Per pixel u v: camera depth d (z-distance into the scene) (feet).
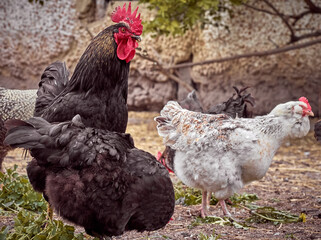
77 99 12.38
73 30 41.55
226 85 38.50
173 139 16.15
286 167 25.99
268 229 15.42
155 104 41.68
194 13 30.55
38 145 10.38
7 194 16.89
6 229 12.44
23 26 42.06
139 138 33.27
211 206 18.54
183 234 14.69
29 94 18.76
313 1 36.52
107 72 12.48
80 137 10.55
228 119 15.93
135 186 10.48
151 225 11.02
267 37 37.47
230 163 15.21
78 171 10.44
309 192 20.62
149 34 39.83
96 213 10.50
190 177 15.96
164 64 40.19
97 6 41.98
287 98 37.78
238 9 37.50
